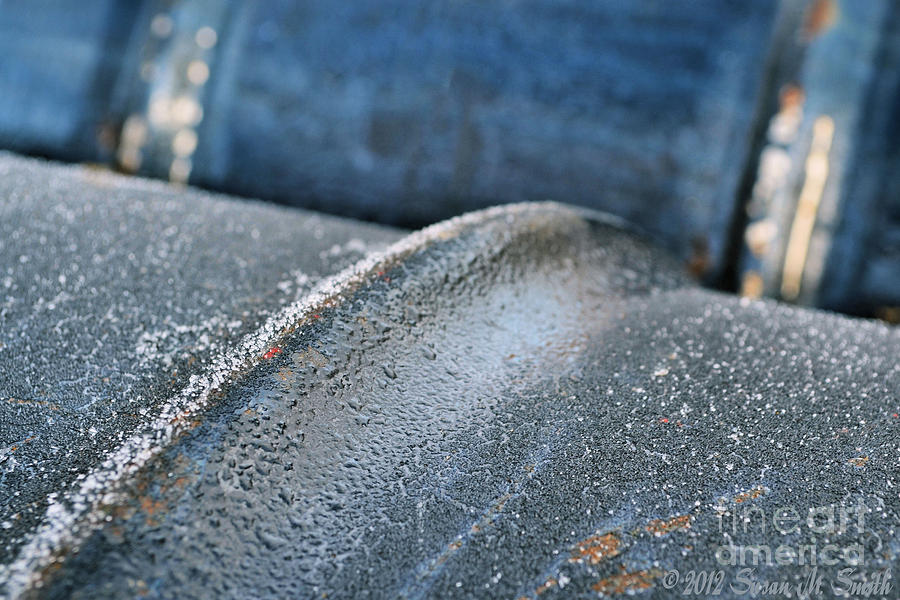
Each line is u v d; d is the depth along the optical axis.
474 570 0.14
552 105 0.49
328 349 0.18
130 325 0.22
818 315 0.27
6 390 0.18
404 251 0.23
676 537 0.14
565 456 0.17
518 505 0.15
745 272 0.47
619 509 0.15
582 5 0.49
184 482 0.14
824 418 0.18
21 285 0.23
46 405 0.18
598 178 0.49
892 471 0.16
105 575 0.12
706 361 0.21
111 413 0.18
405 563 0.14
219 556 0.13
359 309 0.20
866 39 0.46
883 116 0.46
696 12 0.48
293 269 0.26
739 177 0.47
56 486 0.15
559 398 0.19
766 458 0.17
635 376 0.20
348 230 0.34
